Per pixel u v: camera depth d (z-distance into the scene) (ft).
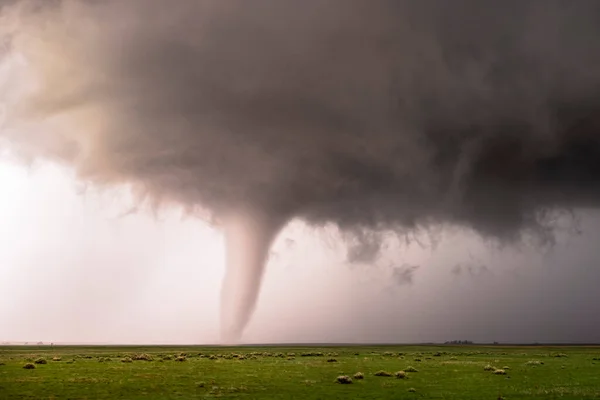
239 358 225.97
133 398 97.86
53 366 159.84
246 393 105.29
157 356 230.07
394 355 273.54
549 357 256.11
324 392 107.76
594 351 386.93
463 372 153.69
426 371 156.66
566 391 110.42
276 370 155.74
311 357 243.60
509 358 242.99
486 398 101.30
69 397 98.53
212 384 118.42
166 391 106.83
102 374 136.26
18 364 163.12
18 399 96.02
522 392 108.99
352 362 199.31
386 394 105.70
